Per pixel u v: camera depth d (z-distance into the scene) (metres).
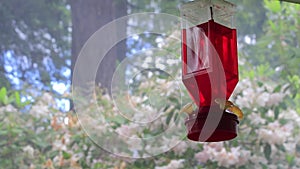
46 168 1.63
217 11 1.14
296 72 1.78
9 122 1.65
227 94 1.14
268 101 1.74
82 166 1.64
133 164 1.63
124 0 1.74
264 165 1.69
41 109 1.67
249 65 1.78
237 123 1.10
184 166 1.65
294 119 1.74
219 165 1.67
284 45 1.80
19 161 1.63
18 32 1.69
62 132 1.66
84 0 1.72
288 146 1.71
